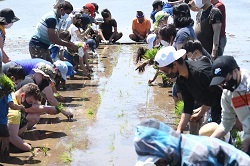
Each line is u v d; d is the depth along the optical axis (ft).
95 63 49.34
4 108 24.44
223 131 19.66
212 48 32.76
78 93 37.50
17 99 27.78
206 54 25.04
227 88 18.29
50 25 36.99
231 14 81.41
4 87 23.79
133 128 29.30
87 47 43.86
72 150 26.04
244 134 19.25
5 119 24.57
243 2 97.50
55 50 41.06
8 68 28.81
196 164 14.42
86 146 26.55
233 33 63.46
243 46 53.78
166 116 31.40
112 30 65.77
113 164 24.04
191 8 35.78
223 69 17.62
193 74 21.27
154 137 14.66
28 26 73.36
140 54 35.83
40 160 24.80
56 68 36.81
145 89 38.50
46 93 29.73
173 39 30.14
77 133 28.63
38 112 29.19
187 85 21.70
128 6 94.73
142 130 14.78
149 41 37.11
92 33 59.52
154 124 14.87
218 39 32.04
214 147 14.66
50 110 29.58
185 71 21.26
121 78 42.50
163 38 30.30
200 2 31.96
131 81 41.29
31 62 31.01
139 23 64.44
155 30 39.60
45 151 25.63
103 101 35.27
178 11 28.48
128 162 24.27
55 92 34.53
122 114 32.04
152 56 33.63
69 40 40.63
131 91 37.93
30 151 25.84
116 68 46.80
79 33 46.60
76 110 33.09
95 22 63.87
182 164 14.53
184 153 14.56
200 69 21.29
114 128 29.40
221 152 14.62
